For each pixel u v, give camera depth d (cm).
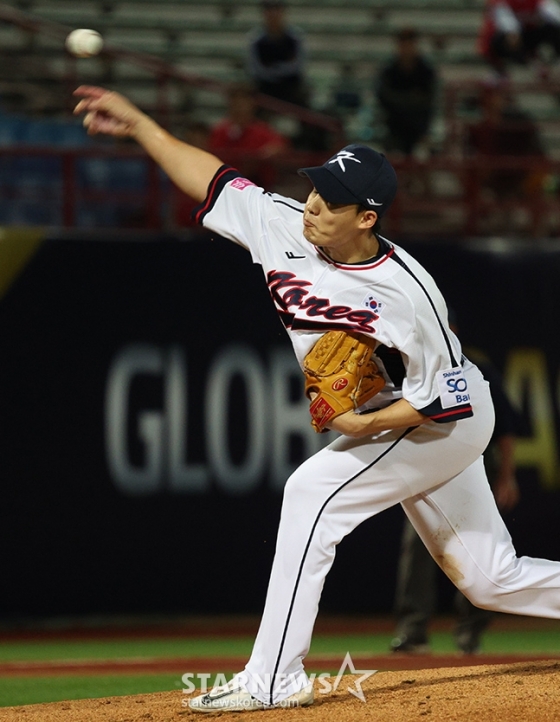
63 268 3431
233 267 3522
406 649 2644
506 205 3972
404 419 1370
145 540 3403
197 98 4962
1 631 3353
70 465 3378
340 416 1370
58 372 3394
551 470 3588
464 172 3988
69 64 4725
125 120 1548
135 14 5372
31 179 4134
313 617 1418
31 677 2333
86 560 3369
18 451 3353
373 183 1332
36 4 5241
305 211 1353
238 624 3488
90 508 3381
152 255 3484
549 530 3566
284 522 1420
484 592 1501
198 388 3462
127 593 3388
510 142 4231
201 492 3441
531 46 5016
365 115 4844
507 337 3625
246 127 4025
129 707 1520
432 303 1356
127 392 3425
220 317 3494
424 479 1432
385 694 1509
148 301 3466
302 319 1388
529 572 1502
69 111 4572
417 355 1353
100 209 4041
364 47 5434
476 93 4888
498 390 2611
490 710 1330
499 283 3644
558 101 5206
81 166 4234
